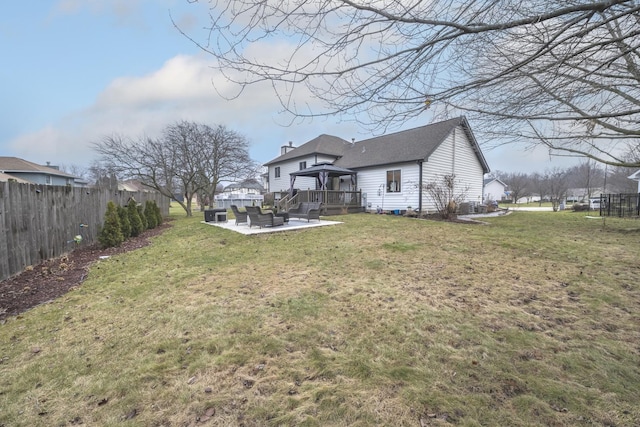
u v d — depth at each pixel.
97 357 2.38
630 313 3.04
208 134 17.14
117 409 1.82
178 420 1.72
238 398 1.89
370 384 1.98
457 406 1.77
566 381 1.98
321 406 1.80
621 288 3.75
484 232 8.41
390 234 8.05
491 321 2.88
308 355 2.34
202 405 1.83
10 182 4.66
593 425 1.62
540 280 4.10
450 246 6.38
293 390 1.95
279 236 7.95
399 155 14.91
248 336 2.65
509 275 4.34
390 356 2.31
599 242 6.75
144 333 2.76
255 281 4.23
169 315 3.14
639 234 7.86
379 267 4.81
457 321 2.89
